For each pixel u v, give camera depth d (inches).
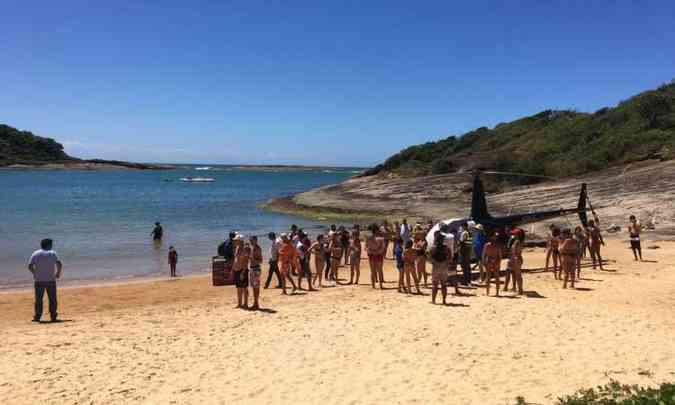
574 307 426.3
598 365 288.5
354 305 466.9
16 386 284.2
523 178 1691.7
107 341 371.9
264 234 1171.9
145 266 784.9
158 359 327.6
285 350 337.1
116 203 2075.5
